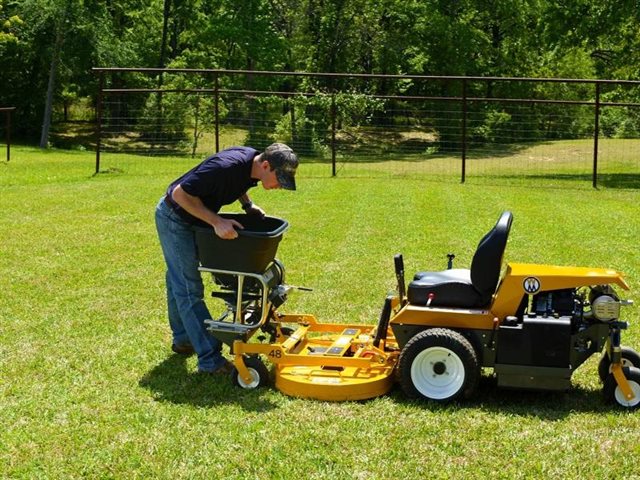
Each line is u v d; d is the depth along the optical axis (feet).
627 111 133.80
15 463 15.19
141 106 149.38
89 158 96.94
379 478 14.52
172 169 75.97
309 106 110.93
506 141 133.08
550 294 18.25
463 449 15.72
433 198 54.24
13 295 28.07
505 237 18.17
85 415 17.42
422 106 141.28
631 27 88.63
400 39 142.10
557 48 94.84
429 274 19.45
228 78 145.07
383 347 19.62
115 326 24.39
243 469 14.93
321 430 16.57
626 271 32.27
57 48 132.77
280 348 19.06
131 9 157.79
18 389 19.01
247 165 19.07
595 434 16.44
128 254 35.14
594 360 21.06
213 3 155.63
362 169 80.79
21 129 150.10
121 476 14.67
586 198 56.90
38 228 41.55
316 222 43.86
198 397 18.54
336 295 27.96
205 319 20.02
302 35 148.25
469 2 143.13
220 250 18.92
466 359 17.66
